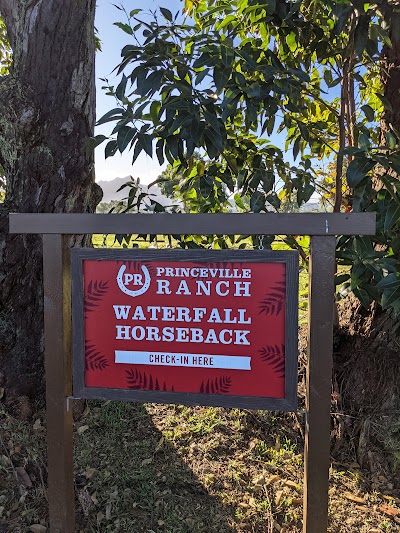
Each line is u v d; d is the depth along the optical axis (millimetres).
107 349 1587
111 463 2211
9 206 2342
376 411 2436
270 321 1488
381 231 1977
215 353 1527
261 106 2062
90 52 2354
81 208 2428
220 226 1459
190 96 1898
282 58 2432
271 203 2227
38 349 2408
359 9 1906
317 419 1477
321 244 1430
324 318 1448
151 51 2000
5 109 2215
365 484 2242
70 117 2299
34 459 2107
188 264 1518
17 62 2273
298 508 2051
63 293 1582
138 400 1577
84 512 1952
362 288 2014
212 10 2264
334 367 2611
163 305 1545
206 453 2311
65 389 1611
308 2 2180
